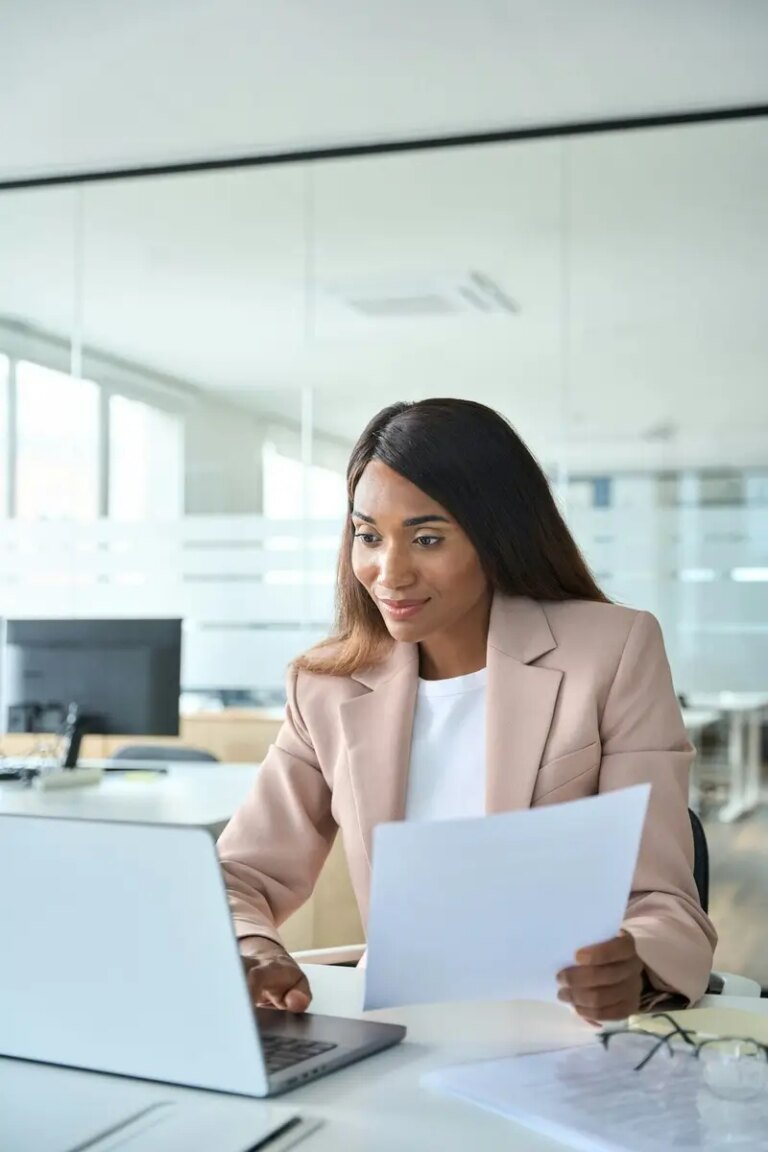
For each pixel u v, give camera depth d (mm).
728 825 4637
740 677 4660
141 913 1067
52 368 5766
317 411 5309
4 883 1126
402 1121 989
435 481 1479
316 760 1669
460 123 5070
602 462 4883
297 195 5426
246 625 5371
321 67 4555
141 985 1077
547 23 4176
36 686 4047
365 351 5262
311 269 5383
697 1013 1220
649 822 1443
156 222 5637
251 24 4223
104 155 5504
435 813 1560
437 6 4066
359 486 1532
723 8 4035
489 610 1638
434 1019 1274
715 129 4895
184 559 5473
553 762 1515
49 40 4379
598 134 5035
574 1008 1175
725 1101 1004
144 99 4887
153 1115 994
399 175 5281
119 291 5676
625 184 4984
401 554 1496
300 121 5078
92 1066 1111
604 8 4055
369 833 1553
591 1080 1063
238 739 5273
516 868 1055
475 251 5164
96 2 4102
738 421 4738
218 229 5539
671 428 4812
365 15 4141
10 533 5762
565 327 4996
